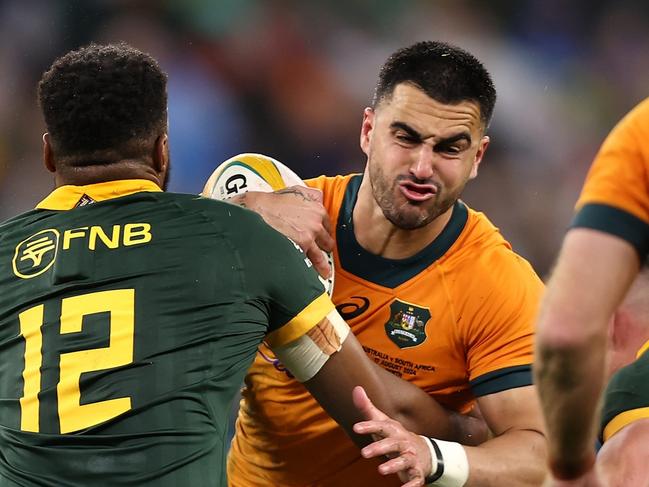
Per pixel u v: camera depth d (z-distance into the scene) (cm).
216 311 957
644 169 687
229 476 1382
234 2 3953
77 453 907
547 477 780
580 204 705
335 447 1259
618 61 4112
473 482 1091
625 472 905
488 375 1184
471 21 4116
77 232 980
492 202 3800
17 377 948
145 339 935
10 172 3603
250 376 1283
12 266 992
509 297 1188
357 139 3912
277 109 3894
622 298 700
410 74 1125
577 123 3997
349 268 1226
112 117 998
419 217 1145
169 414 918
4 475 929
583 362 680
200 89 3844
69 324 944
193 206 1002
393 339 1217
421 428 1194
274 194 1202
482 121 1148
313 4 3994
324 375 1055
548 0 4128
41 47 3775
